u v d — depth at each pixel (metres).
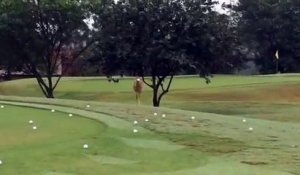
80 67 47.47
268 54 74.88
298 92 34.22
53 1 33.25
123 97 35.12
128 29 27.28
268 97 33.19
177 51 26.34
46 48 34.94
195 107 29.14
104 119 14.66
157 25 26.73
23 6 33.28
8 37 33.66
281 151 11.43
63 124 13.70
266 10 73.44
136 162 10.03
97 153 10.45
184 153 10.95
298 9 71.81
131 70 27.84
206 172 9.35
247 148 11.68
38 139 11.35
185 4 26.88
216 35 26.94
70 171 9.14
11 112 16.45
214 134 13.36
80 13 33.94
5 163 9.27
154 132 13.23
